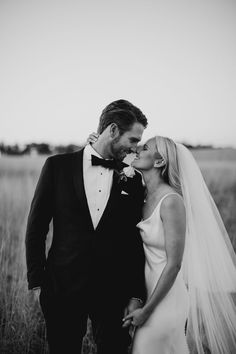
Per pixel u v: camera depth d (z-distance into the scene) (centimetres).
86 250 192
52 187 199
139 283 201
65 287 192
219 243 228
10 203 475
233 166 628
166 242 185
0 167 604
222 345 238
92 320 205
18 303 278
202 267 226
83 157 205
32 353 249
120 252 197
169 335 186
